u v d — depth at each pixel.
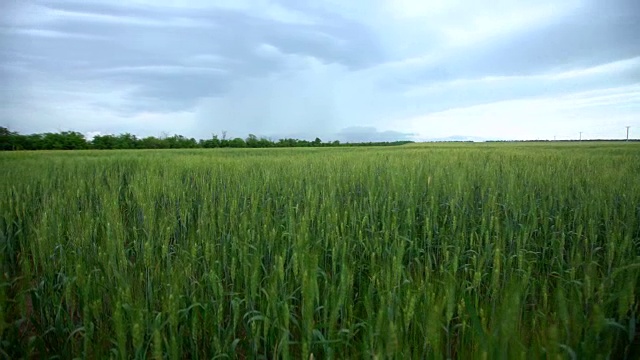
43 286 3.38
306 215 4.54
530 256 4.60
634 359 2.49
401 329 2.25
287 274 3.32
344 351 2.79
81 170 10.41
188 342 2.96
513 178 6.52
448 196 6.39
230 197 6.29
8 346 2.83
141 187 6.65
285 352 2.16
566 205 6.13
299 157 14.32
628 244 3.69
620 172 7.49
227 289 3.65
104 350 2.84
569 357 2.11
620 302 2.28
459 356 2.41
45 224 3.83
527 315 3.07
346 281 2.80
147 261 3.22
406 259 4.65
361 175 7.72
